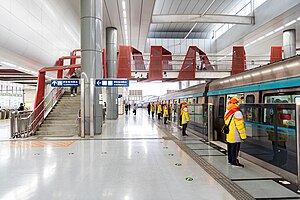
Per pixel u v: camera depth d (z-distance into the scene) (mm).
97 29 11445
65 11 18156
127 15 18922
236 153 5848
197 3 26719
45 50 16266
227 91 9055
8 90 38125
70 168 5645
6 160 6422
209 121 9617
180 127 14562
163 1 26125
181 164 5977
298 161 4223
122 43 29094
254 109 6160
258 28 23812
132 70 21141
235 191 4180
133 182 4652
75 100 15242
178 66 30453
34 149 7914
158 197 3928
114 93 23000
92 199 3861
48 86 23047
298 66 5352
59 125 11977
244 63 18344
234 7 28297
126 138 10328
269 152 5465
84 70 11172
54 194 4070
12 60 13883
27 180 4785
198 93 12875
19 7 12500
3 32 11422
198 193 4090
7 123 19688
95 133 11484
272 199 3830
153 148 8070
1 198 3908
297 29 23641
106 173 5234
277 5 20422
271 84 6266
